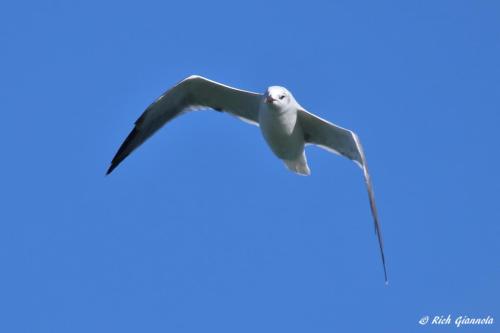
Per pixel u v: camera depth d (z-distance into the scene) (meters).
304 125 14.52
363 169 13.83
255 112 15.12
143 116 15.63
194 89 15.20
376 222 13.54
